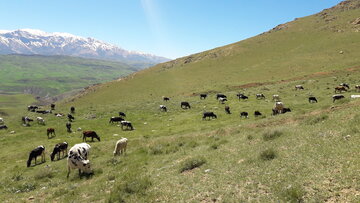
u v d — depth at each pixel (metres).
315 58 83.44
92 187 12.33
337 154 9.90
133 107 53.03
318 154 10.42
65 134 33.31
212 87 73.06
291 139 13.70
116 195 10.10
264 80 72.25
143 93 85.62
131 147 23.30
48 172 16.81
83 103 87.00
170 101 57.72
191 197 9.20
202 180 10.68
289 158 10.82
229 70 93.88
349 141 10.88
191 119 36.62
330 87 46.56
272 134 15.49
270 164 10.73
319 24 121.88
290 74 73.00
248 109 38.31
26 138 31.69
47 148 25.69
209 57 117.25
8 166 21.17
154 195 9.77
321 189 7.80
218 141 18.23
